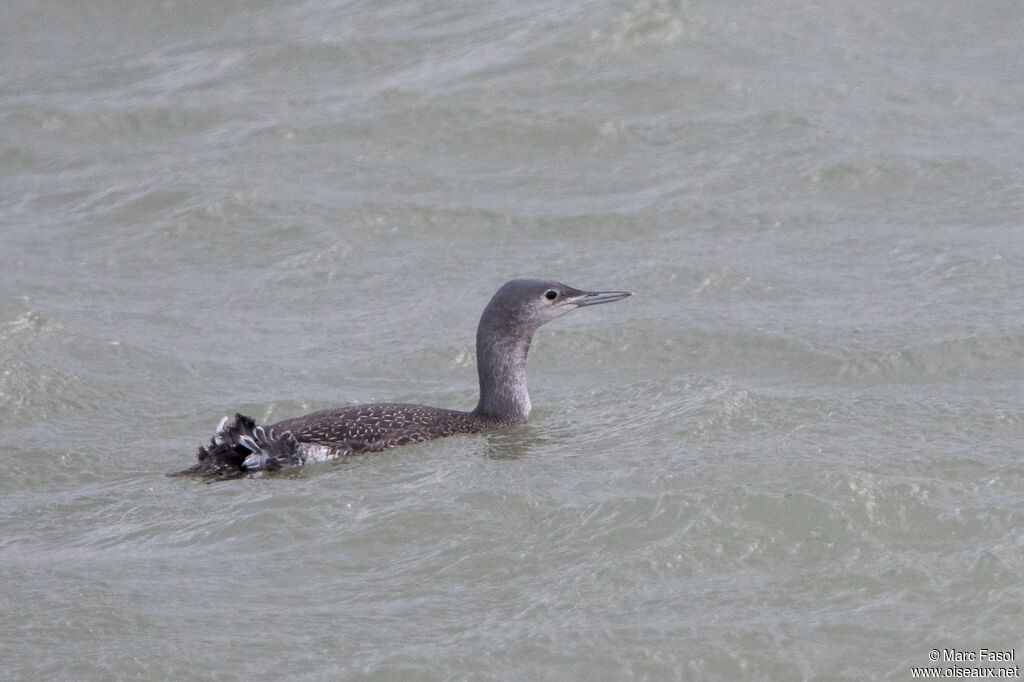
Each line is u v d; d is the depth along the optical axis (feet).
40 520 39.65
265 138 72.64
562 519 36.96
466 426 44.60
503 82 75.20
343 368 51.96
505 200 66.54
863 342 50.80
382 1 86.53
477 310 56.70
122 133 75.05
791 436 42.04
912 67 75.36
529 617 32.50
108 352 52.65
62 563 36.17
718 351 51.70
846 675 30.01
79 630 32.63
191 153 72.13
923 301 54.29
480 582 34.27
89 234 65.00
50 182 70.59
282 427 42.04
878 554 34.35
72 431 46.85
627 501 37.42
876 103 72.33
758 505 36.45
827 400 45.01
